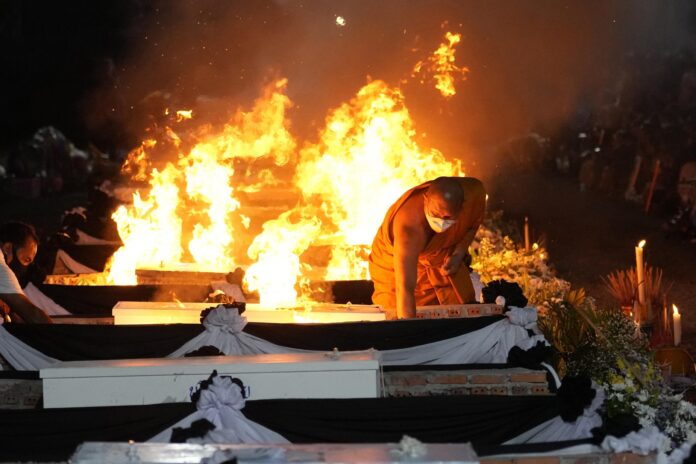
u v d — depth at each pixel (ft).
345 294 46.68
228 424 25.93
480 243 61.72
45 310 42.80
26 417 26.27
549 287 51.70
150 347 31.37
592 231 93.91
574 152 141.69
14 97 144.66
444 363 31.73
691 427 30.50
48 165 129.18
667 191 103.09
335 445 22.71
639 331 40.52
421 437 26.99
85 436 26.21
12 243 40.75
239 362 27.76
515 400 27.30
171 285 43.70
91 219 62.03
